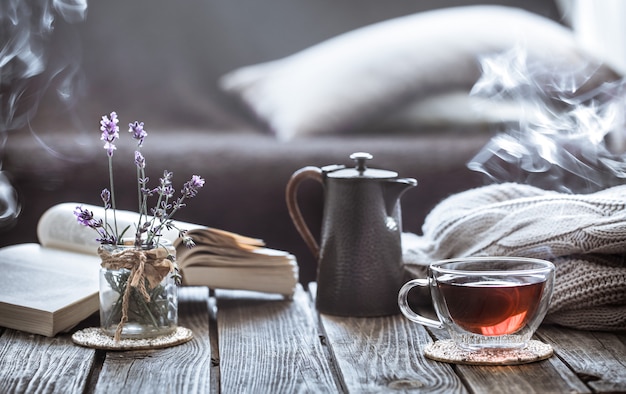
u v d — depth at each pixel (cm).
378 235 112
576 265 104
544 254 107
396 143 215
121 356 94
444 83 256
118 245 100
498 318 88
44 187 218
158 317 99
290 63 297
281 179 209
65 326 104
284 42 333
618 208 108
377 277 112
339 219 113
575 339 98
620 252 104
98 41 316
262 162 209
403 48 265
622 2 297
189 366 89
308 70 273
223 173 209
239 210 210
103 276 100
